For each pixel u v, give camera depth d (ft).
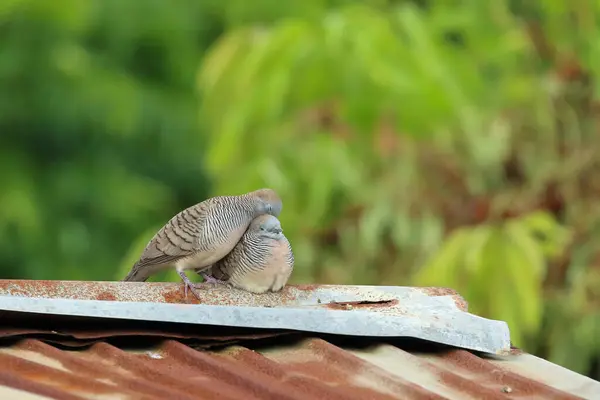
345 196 48.44
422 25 46.83
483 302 43.27
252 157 46.55
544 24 51.19
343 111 45.91
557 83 50.26
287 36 46.26
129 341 24.31
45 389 20.61
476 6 50.11
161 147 72.59
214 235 28.48
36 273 68.95
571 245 49.34
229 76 48.75
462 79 47.39
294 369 23.88
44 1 72.08
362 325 25.22
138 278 30.50
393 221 47.47
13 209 69.00
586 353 47.93
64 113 71.51
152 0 72.84
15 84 72.13
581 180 50.21
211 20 72.90
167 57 72.90
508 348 25.79
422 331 25.41
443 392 23.27
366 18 47.03
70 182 71.92
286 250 27.35
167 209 72.49
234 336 24.59
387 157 47.29
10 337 23.38
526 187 49.62
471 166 48.57
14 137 72.13
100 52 73.61
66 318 24.22
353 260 49.16
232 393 22.22
